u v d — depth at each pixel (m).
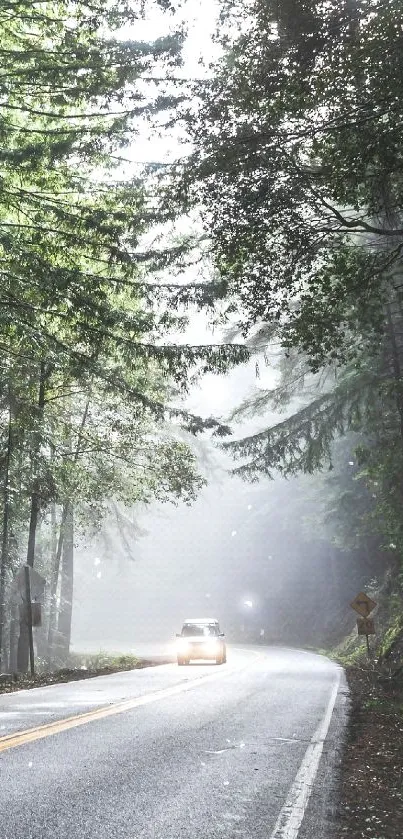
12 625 31.61
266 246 11.80
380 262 12.08
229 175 11.15
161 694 15.65
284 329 12.87
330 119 10.60
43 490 25.73
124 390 26.89
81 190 22.20
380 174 10.84
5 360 24.08
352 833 5.44
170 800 6.38
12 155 19.61
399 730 11.16
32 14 19.69
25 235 22.14
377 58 9.91
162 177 17.72
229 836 5.31
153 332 24.98
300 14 10.04
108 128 20.88
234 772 7.53
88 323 24.47
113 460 28.80
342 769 7.82
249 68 10.65
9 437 24.58
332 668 26.08
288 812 6.00
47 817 5.80
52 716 11.59
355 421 27.36
